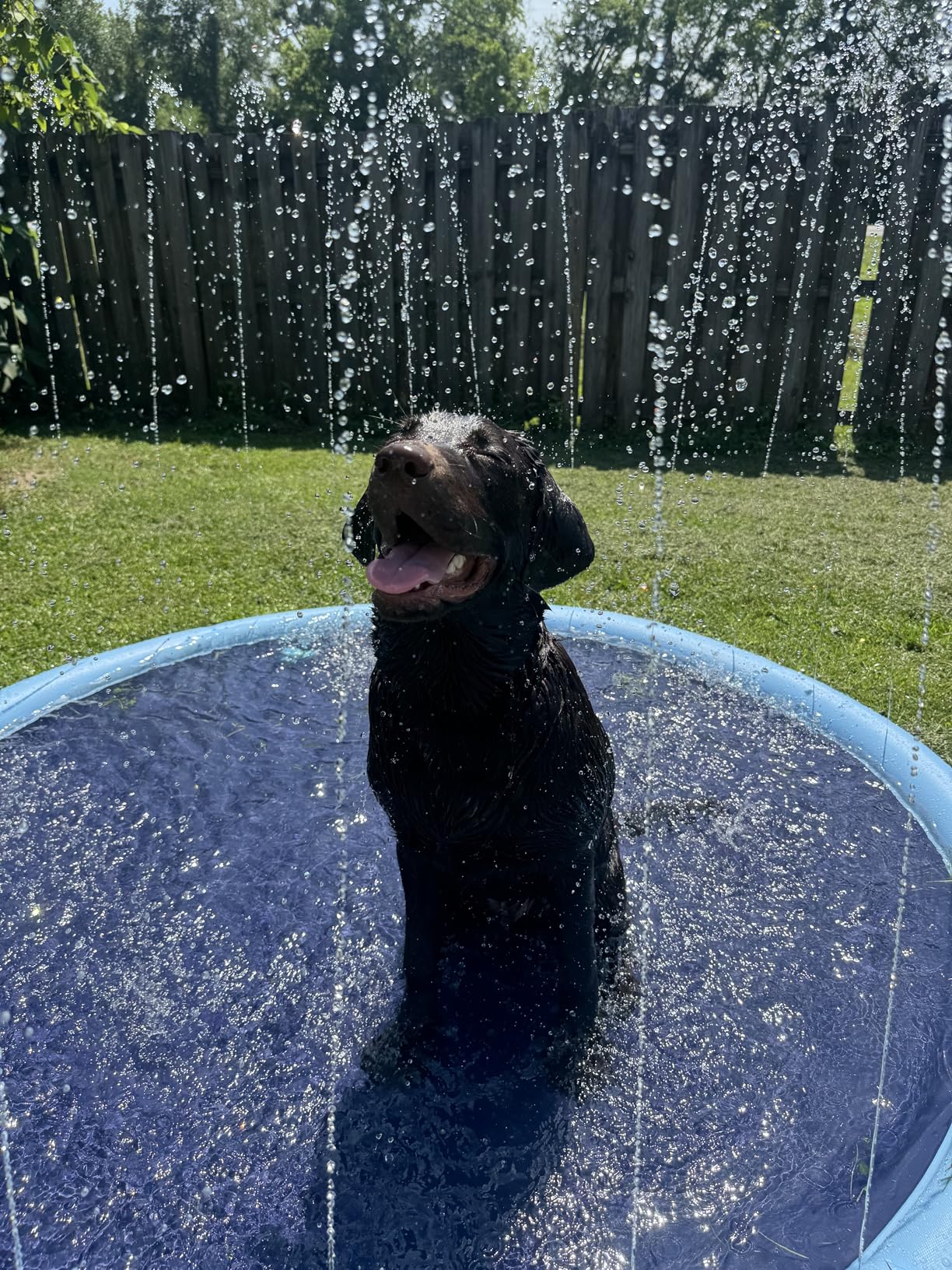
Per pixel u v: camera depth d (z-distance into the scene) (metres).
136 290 6.40
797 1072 1.76
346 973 2.02
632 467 5.74
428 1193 1.57
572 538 1.81
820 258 5.68
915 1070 1.74
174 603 3.99
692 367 6.04
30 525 4.72
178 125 17.44
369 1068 1.80
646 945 2.07
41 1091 1.75
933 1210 1.44
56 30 5.85
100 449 5.97
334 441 6.29
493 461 1.62
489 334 6.16
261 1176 1.60
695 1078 1.76
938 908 2.13
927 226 5.55
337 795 2.60
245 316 6.40
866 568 4.33
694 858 2.34
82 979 1.99
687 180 5.63
